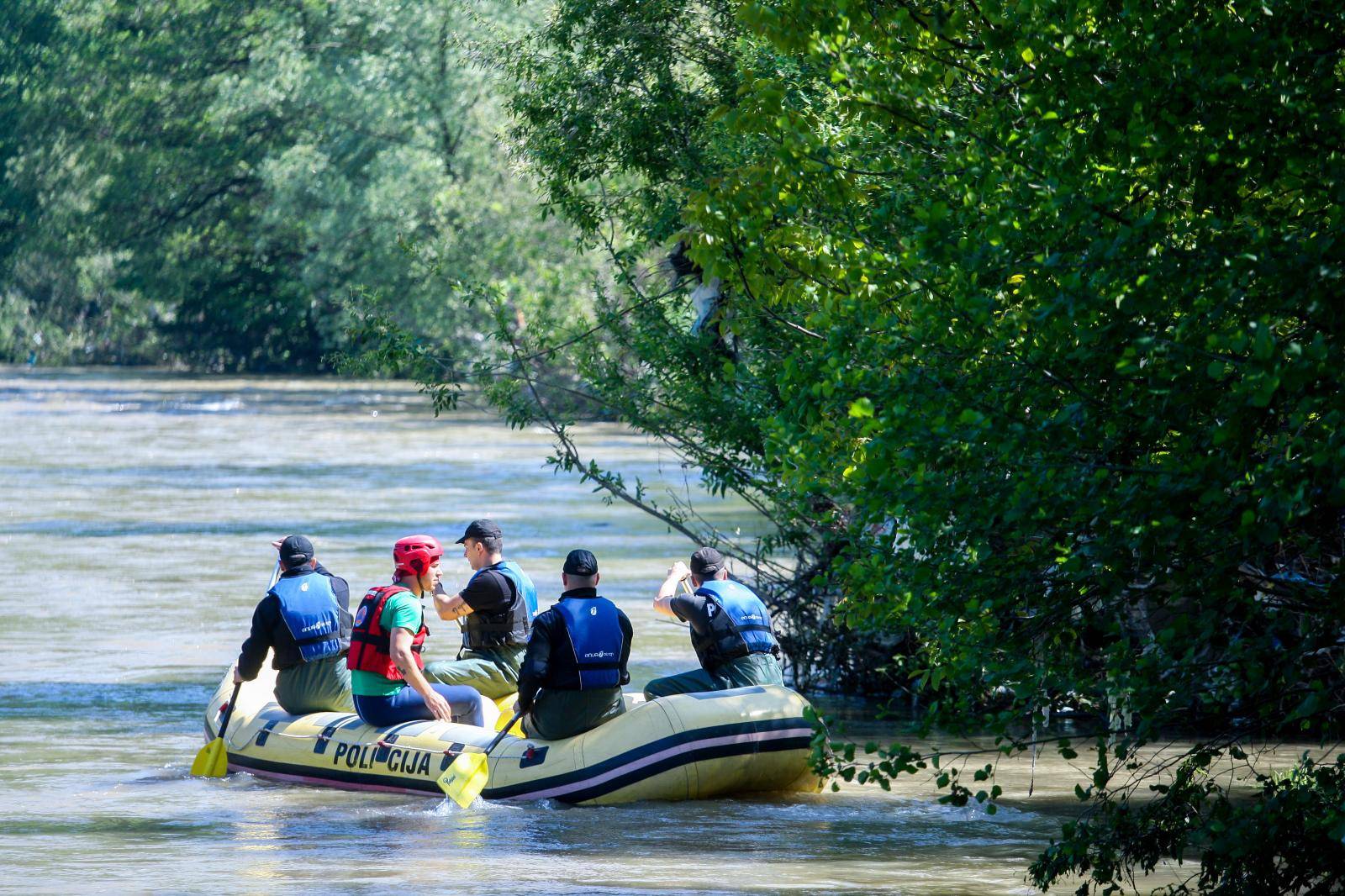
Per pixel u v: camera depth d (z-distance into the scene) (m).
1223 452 19.69
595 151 52.12
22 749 39.47
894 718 43.88
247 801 33.94
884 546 23.52
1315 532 22.17
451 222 174.50
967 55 26.48
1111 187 21.89
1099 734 23.56
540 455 137.75
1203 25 21.39
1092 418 21.02
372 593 35.88
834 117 34.44
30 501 102.06
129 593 66.50
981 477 21.45
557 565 73.88
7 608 62.53
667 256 52.84
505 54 54.72
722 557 36.56
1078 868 27.11
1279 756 36.84
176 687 47.91
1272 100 21.12
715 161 47.31
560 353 52.19
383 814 32.66
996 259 21.78
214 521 91.44
